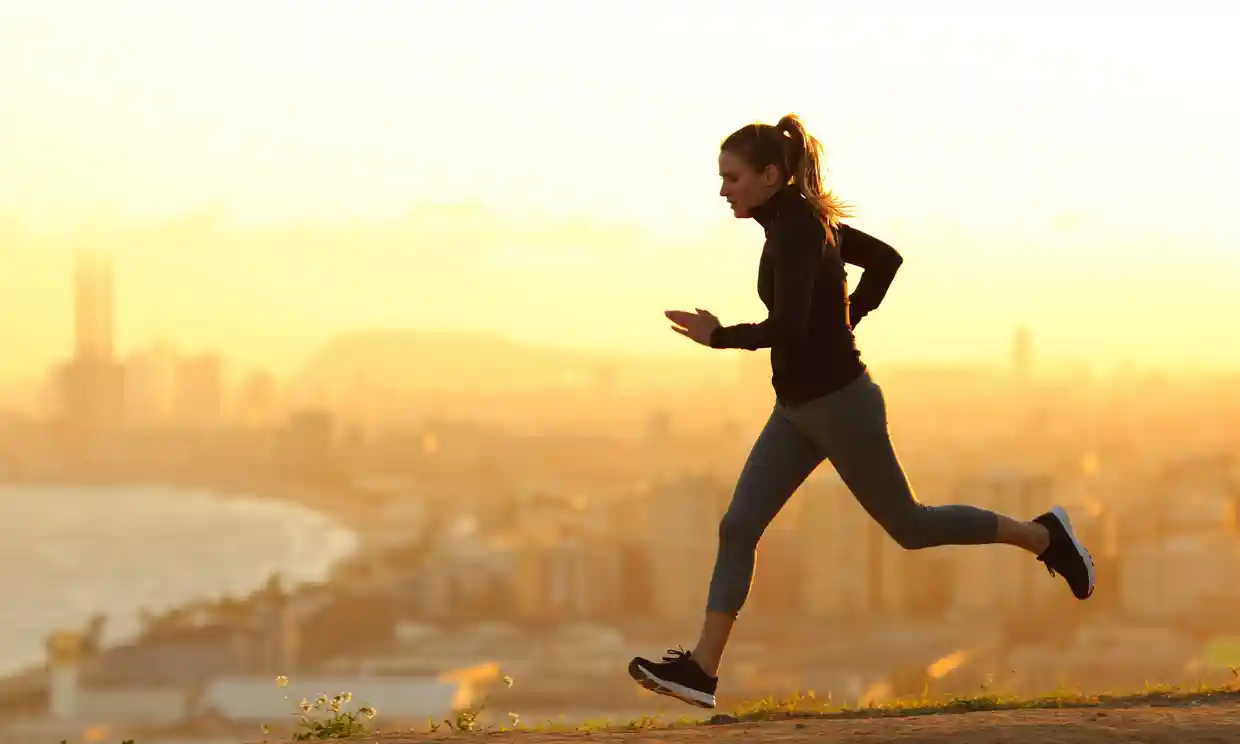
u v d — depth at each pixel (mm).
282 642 154625
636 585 176625
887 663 122562
